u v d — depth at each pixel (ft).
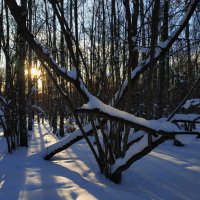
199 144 28.81
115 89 16.55
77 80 14.46
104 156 15.66
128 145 16.57
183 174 17.30
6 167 17.30
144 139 14.21
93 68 17.30
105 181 15.10
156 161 20.15
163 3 16.63
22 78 25.44
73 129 44.68
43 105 72.64
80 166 17.67
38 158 19.52
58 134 39.37
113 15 16.58
